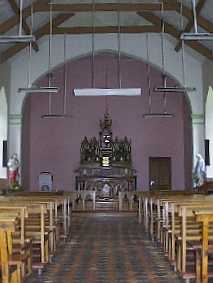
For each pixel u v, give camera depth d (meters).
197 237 7.12
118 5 19.09
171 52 23.73
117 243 11.59
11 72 23.89
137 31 22.31
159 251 10.20
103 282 7.03
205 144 23.03
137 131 28.17
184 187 27.77
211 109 23.36
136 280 7.16
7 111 23.27
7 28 18.41
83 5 19.00
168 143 28.16
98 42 23.81
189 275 6.95
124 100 28.25
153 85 28.22
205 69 22.98
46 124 28.08
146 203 14.22
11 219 5.24
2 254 5.34
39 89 17.39
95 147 27.52
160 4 19.03
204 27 18.75
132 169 27.20
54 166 27.86
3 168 22.75
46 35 23.03
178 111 28.25
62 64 23.97
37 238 8.19
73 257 9.42
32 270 7.83
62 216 12.95
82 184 26.80
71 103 28.16
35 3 18.62
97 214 21.47
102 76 28.11
